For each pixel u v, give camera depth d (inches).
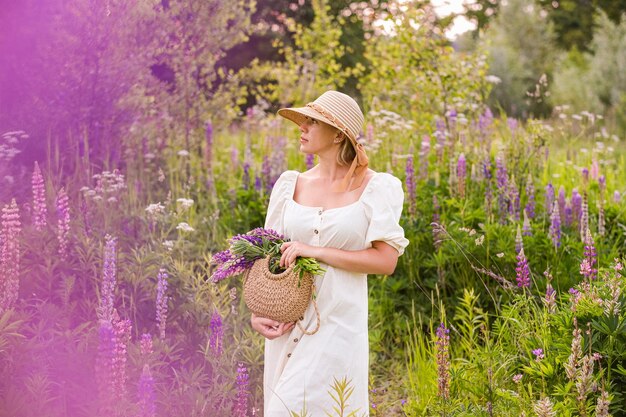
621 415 148.8
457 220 233.9
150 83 280.4
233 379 148.3
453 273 223.3
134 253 169.3
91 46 232.1
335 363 124.0
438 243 229.6
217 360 149.1
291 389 123.3
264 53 775.7
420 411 162.7
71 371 138.9
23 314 144.3
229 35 309.4
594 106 745.6
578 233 241.1
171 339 163.3
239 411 141.2
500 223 241.1
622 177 338.0
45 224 169.2
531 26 1067.3
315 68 429.4
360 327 128.3
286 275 126.0
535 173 293.4
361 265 126.3
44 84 223.9
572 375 135.0
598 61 782.5
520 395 149.3
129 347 143.8
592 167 299.3
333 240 128.3
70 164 221.8
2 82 215.9
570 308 165.2
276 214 138.2
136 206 222.4
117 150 254.1
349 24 741.3
